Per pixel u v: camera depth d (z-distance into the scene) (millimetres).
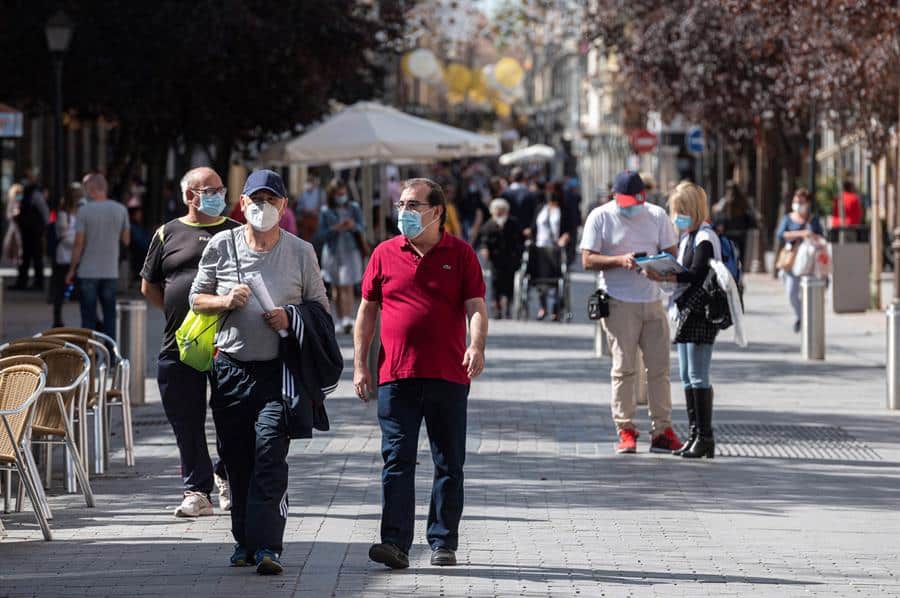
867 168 103312
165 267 24250
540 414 36188
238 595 18797
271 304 20422
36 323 60031
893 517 24219
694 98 84938
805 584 19578
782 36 62438
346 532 22953
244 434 20844
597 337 49469
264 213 20281
